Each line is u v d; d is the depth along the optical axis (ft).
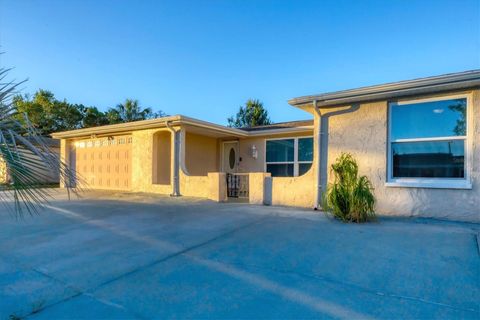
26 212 24.50
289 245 14.55
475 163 18.52
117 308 9.09
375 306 8.66
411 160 20.84
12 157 7.62
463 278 10.25
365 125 22.26
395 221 19.36
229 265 12.30
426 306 8.55
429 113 20.27
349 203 19.35
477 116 18.51
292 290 9.87
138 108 95.91
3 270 12.32
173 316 8.54
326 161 23.93
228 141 48.21
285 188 26.86
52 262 13.16
